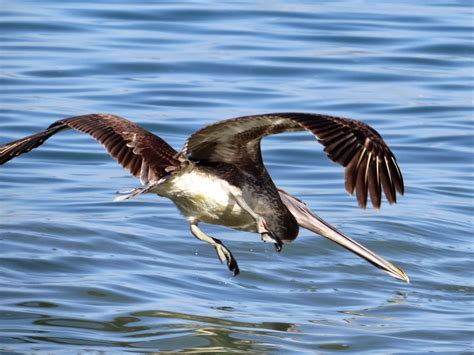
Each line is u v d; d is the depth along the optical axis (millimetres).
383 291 12852
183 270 13203
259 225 8688
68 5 26703
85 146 18406
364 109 20703
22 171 17156
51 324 11133
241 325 11344
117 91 21125
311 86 22000
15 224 14406
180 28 25266
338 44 24578
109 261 13336
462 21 26594
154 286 12523
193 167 8758
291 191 16781
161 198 16141
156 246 14008
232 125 8242
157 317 11469
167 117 19750
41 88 21078
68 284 12375
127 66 22562
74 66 22438
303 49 24078
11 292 12023
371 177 7336
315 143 19078
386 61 23594
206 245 14164
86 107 20094
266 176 8984
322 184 17156
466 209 16062
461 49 24406
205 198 8828
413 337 11188
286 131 8328
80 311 11555
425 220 15422
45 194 16062
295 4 27656
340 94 21531
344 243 9547
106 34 24656
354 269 13555
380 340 11055
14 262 13023
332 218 15453
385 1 28547
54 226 14398
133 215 15203
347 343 10945
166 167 8719
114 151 8953
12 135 18469
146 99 20719
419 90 21953
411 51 24219
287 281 13055
